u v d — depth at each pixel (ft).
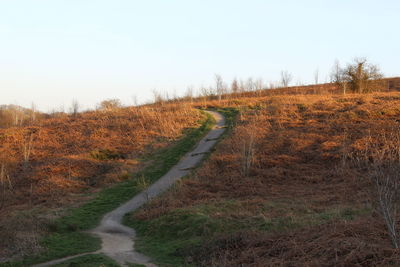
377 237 37.63
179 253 49.34
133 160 112.37
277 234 47.21
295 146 104.06
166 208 70.59
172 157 111.24
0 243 54.29
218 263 42.09
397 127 103.76
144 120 153.17
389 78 291.38
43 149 132.36
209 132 134.10
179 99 230.89
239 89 275.80
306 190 76.38
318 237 41.73
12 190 95.04
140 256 50.06
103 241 58.95
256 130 117.91
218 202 70.59
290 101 153.69
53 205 80.12
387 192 38.83
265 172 89.56
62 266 45.50
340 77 194.08
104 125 154.40
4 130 164.45
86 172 104.47
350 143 99.60
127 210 77.66
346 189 72.49
